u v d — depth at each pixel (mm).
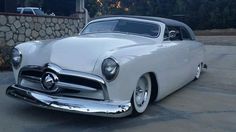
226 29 34344
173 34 5754
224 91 7078
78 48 4488
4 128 4219
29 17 10297
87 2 34312
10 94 4645
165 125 4629
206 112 5395
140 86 4840
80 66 4223
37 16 10594
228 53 15141
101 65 4176
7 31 9562
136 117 4887
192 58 7105
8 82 6824
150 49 4898
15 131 4137
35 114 4793
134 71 4434
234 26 34438
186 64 6574
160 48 5188
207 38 26062
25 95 4430
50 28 11211
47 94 4309
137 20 5766
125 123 4605
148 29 5621
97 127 4402
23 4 26438
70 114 4844
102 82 4148
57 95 4281
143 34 5551
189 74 7051
